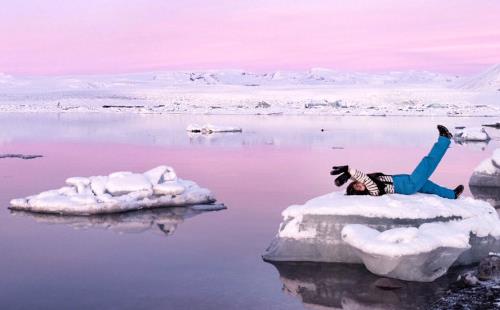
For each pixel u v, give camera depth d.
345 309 5.33
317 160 17.72
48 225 8.77
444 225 6.62
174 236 8.09
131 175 10.81
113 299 5.55
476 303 5.36
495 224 7.10
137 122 42.22
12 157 19.03
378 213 6.71
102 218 9.30
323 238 6.94
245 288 5.91
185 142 25.19
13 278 6.21
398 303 5.49
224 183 12.99
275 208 10.02
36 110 65.56
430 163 7.46
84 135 29.58
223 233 8.26
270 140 25.95
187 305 5.40
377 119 46.84
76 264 6.72
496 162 12.62
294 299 5.59
